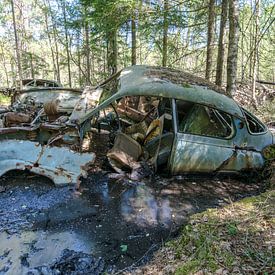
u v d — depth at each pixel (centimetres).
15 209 335
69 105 563
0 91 1075
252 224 275
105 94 486
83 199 365
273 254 229
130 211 346
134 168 434
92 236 296
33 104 616
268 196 338
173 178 436
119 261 261
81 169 398
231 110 430
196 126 447
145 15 752
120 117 551
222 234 262
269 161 451
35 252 267
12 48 2642
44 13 2423
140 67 516
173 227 318
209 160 428
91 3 862
